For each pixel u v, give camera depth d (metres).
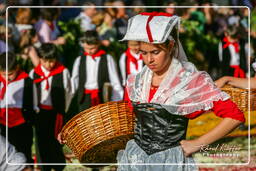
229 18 17.23
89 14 16.33
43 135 10.51
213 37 17.17
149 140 5.60
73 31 15.87
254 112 13.39
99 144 6.08
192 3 17.14
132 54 12.12
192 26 16.84
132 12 16.52
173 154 5.50
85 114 6.09
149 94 5.68
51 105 10.80
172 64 5.57
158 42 5.21
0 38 14.23
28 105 10.15
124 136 6.09
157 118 5.54
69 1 16.25
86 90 12.23
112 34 16.19
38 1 15.32
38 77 10.98
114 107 6.07
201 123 13.62
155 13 5.51
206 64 16.70
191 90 5.46
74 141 6.15
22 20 14.55
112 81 12.25
